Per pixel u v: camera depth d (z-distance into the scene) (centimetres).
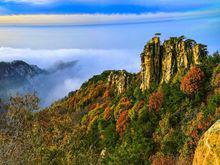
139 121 7331
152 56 8688
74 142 3175
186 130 5656
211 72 6731
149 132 6806
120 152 5625
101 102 13012
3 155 2186
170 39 8525
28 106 2297
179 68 7956
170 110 6688
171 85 7538
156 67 8650
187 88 6619
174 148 5497
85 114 12025
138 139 6475
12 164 2211
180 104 6675
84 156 3444
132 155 5484
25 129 2311
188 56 7869
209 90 6481
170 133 5962
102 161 5422
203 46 7881
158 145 6038
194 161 1391
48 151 2723
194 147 4853
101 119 9512
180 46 8119
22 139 2286
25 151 2295
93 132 9194
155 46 8706
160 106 7200
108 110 9812
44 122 2844
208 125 5219
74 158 3158
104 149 7506
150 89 8412
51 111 3173
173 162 5053
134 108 7981
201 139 1381
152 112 7212
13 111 2259
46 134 2761
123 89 11856
